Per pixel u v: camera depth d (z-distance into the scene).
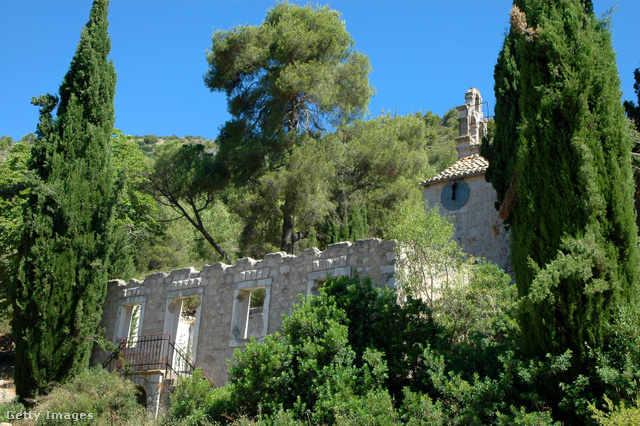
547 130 10.59
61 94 20.36
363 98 28.84
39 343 17.80
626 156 10.36
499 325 12.68
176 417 13.59
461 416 9.65
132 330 20.52
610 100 10.54
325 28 27.62
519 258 10.65
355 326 12.88
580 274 9.48
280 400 12.03
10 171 25.78
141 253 34.75
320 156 26.05
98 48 20.80
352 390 11.27
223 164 27.50
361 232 24.03
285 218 26.91
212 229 37.44
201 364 18.19
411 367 11.73
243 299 18.42
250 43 27.64
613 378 8.76
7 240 23.50
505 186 14.90
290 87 26.22
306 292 16.61
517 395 9.92
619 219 9.87
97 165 19.70
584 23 11.32
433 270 15.05
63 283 18.31
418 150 32.56
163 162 27.75
